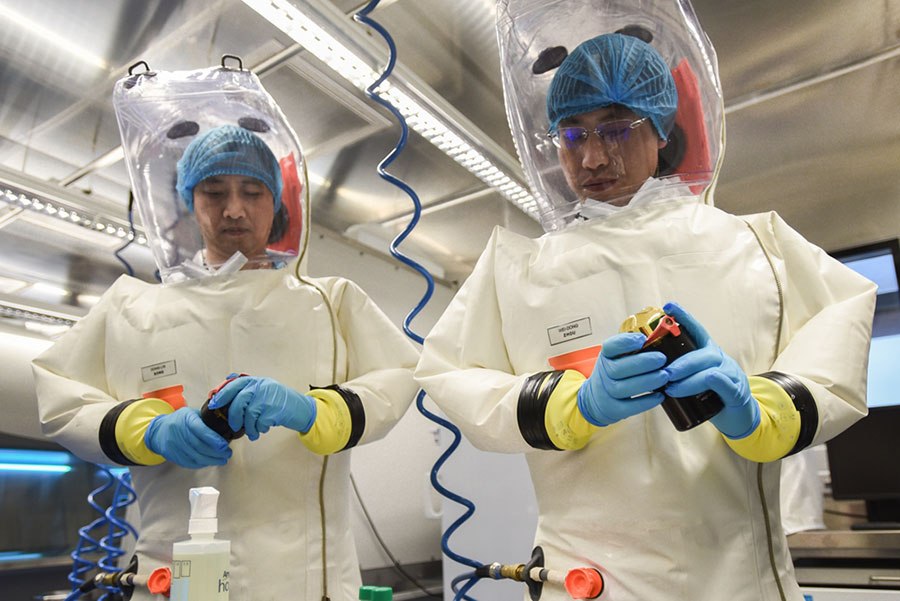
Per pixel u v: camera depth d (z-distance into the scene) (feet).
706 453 2.57
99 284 9.60
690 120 3.11
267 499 3.27
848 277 2.81
